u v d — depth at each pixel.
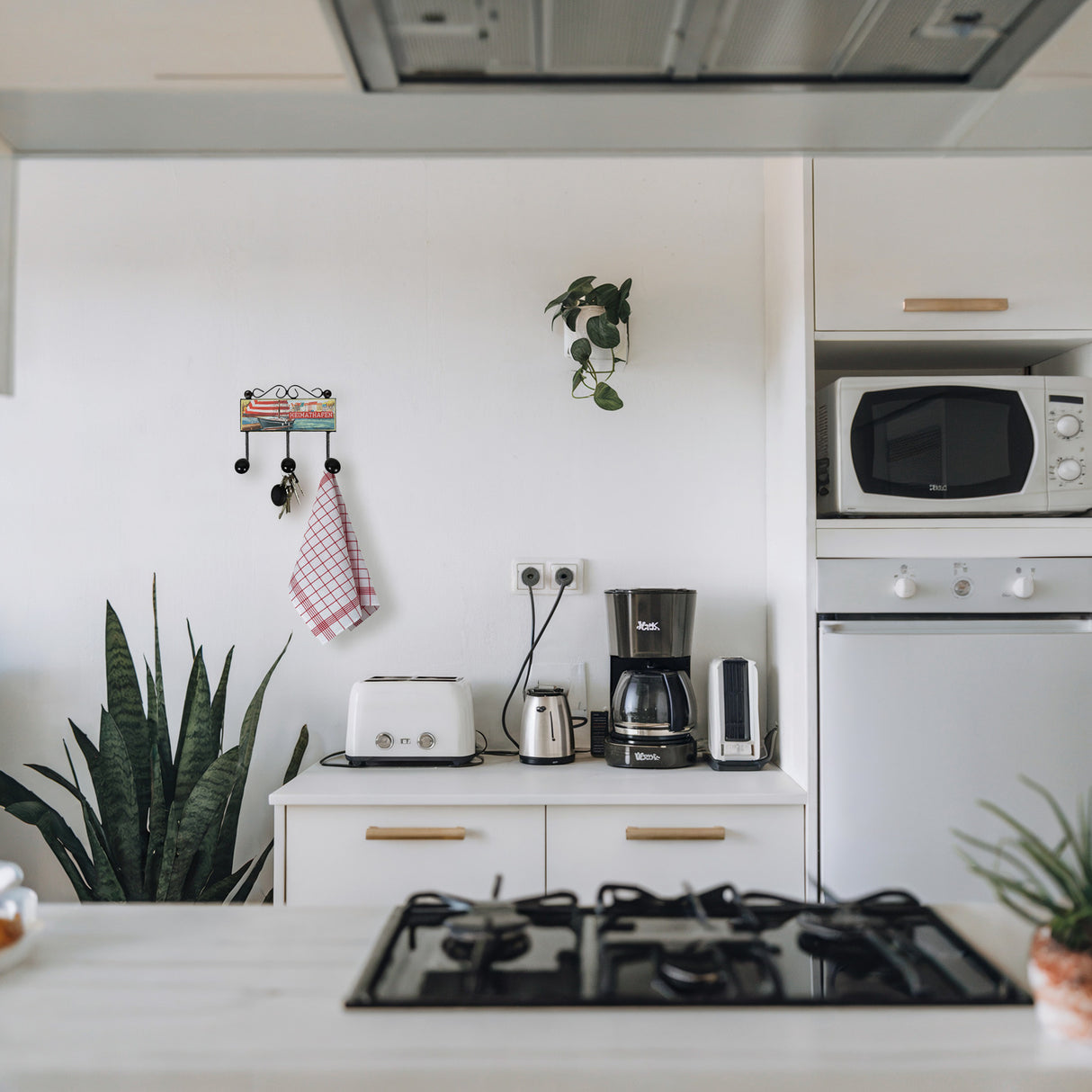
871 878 1.92
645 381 2.45
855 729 1.93
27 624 2.42
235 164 2.45
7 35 0.85
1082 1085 0.70
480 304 2.45
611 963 0.85
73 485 2.43
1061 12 0.84
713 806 1.93
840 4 0.83
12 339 1.06
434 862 1.93
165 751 2.17
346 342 2.45
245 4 0.80
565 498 2.44
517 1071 0.70
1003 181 2.01
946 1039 0.73
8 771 2.41
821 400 2.13
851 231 2.02
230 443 2.44
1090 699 1.93
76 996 0.82
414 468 2.44
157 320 2.45
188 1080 0.70
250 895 2.40
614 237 2.46
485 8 0.83
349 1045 0.72
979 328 2.01
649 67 0.94
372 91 0.97
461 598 2.43
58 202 2.44
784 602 2.19
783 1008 0.78
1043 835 1.91
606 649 2.42
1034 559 1.97
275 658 2.42
